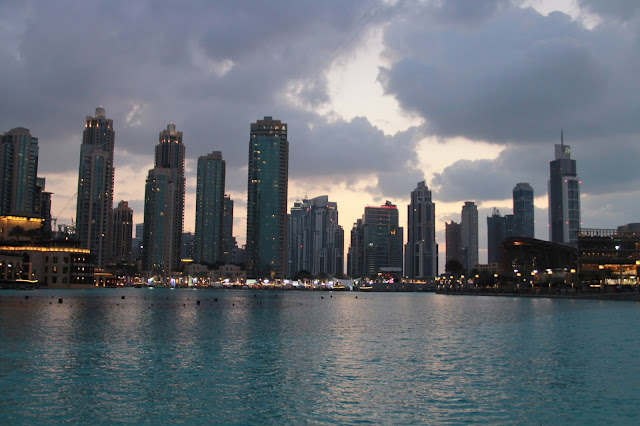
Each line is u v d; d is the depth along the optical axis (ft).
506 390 120.57
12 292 647.15
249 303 546.67
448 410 103.96
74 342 189.78
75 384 121.60
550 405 107.65
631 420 97.40
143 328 244.42
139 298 618.44
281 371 140.67
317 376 134.62
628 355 172.14
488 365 152.97
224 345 189.47
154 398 110.42
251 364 150.71
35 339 196.03
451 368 147.74
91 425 92.68
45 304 413.80
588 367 149.79
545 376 136.56
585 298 636.89
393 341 210.59
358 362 156.76
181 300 585.22
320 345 194.49
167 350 174.91
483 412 102.58
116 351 170.81
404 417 99.25
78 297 572.10
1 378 126.52
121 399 109.29
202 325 266.57
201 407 104.42
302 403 108.27
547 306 488.02
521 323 297.33
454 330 258.16
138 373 135.23
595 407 106.11
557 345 198.08
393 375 136.98
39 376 129.29
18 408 101.81
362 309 461.78
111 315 320.70
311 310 433.48
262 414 100.32
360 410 103.65
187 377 131.23
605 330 253.44
